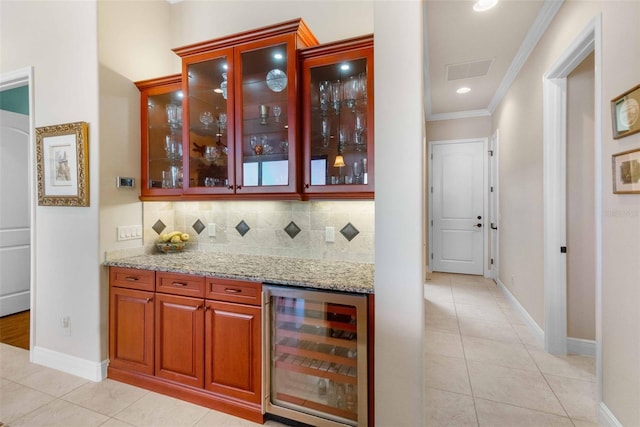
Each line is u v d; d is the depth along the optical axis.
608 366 1.69
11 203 3.48
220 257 2.37
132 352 2.17
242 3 2.59
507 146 3.97
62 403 1.98
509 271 3.90
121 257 2.34
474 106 4.85
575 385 2.15
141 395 2.05
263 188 2.04
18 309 3.54
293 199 2.00
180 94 2.40
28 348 2.74
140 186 2.49
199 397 1.94
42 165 2.41
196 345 1.95
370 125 1.83
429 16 2.58
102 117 2.22
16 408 1.93
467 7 2.47
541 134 2.75
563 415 1.86
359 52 1.85
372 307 1.55
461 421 1.83
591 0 1.91
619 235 1.60
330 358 1.69
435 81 3.88
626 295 1.55
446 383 2.20
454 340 2.86
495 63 3.41
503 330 3.07
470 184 5.17
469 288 4.45
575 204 2.51
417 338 1.37
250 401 1.81
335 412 1.69
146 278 2.11
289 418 1.75
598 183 1.76
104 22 2.24
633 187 1.48
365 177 1.94
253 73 2.09
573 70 2.47
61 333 2.38
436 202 5.36
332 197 1.93
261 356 1.78
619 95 1.58
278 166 2.06
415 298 1.37
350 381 1.66
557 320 2.58
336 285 1.60
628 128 1.50
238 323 1.83
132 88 2.45
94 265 2.22
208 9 2.71
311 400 1.75
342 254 2.19
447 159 5.28
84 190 2.22
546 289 2.61
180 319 2.00
